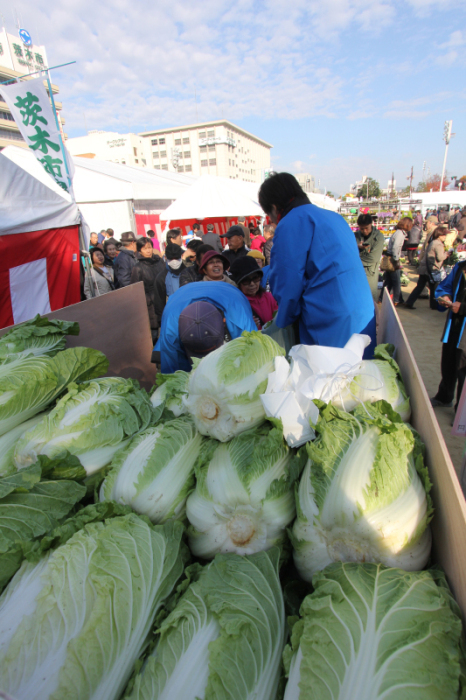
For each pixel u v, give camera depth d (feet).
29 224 18.16
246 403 5.05
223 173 408.05
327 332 8.17
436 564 4.08
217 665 3.28
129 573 3.97
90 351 7.39
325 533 4.09
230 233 22.40
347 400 5.45
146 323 12.76
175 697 3.18
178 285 22.72
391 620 3.26
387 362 6.73
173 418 6.38
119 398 6.23
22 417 6.04
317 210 8.07
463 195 82.79
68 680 3.25
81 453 5.33
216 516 4.61
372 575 3.72
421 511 4.02
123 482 4.96
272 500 4.42
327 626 3.32
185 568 4.47
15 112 18.79
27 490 4.61
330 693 2.92
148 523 4.58
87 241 22.91
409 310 33.12
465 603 3.18
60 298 20.68
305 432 4.93
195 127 399.65
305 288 8.23
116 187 41.29
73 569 3.94
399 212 103.30
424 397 5.14
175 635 3.68
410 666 2.95
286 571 4.74
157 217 49.88
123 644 3.59
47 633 3.51
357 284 8.04
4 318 17.99
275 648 3.60
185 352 9.25
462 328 14.35
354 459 4.22
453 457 13.30
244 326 8.96
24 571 4.07
